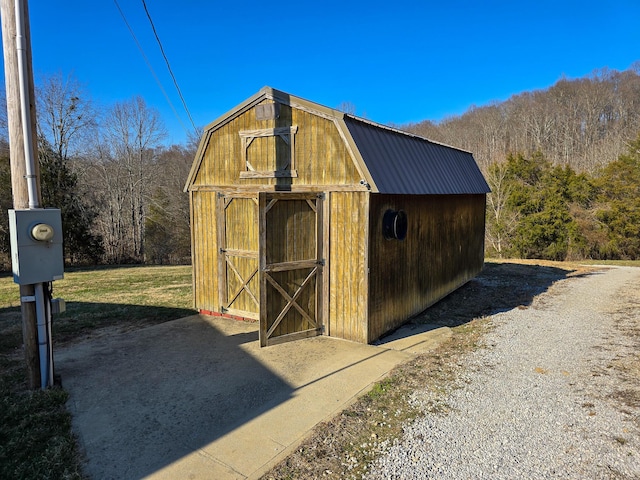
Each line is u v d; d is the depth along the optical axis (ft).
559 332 21.89
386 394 14.52
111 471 10.33
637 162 70.69
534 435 11.83
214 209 23.99
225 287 24.00
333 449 11.23
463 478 9.98
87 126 70.28
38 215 13.78
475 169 37.27
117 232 82.99
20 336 20.74
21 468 10.25
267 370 16.70
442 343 20.20
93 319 24.18
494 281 37.96
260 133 21.94
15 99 13.50
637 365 16.85
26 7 13.37
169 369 16.79
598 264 53.98
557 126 116.16
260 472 10.28
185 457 10.93
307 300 20.56
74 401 13.99
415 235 24.39
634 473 10.09
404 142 24.25
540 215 68.54
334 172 19.84
